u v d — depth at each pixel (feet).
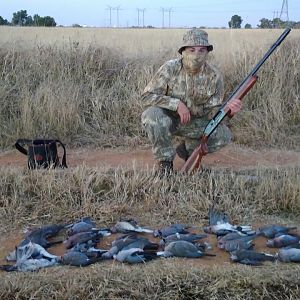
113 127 26.12
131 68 28.94
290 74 27.84
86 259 13.01
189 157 18.83
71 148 24.63
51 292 12.01
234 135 25.23
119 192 17.42
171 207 16.72
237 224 15.97
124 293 12.09
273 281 12.37
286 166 20.36
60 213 16.40
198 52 17.61
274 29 38.14
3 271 12.84
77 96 26.78
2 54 28.99
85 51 29.40
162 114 18.26
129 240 13.67
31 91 27.43
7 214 16.20
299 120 26.48
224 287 12.26
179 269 12.76
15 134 25.12
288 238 14.12
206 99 18.51
